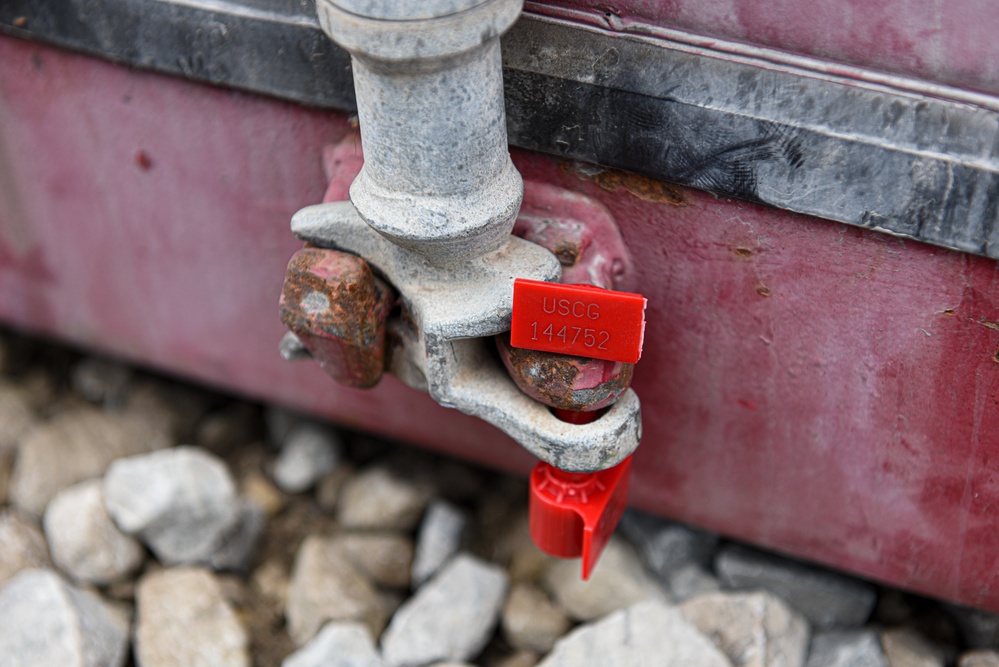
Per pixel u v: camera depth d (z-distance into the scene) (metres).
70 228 0.55
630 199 0.45
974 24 0.39
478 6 0.38
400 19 0.38
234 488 0.57
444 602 0.54
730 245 0.44
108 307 0.57
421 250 0.42
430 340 0.44
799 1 0.40
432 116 0.40
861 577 0.53
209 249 0.53
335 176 0.48
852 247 0.43
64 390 0.63
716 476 0.50
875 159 0.41
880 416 0.46
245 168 0.50
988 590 0.48
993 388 0.44
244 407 0.62
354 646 0.52
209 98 0.48
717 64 0.41
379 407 0.55
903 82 0.40
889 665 0.51
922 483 0.47
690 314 0.46
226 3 0.45
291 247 0.51
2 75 0.51
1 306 0.59
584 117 0.43
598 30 0.42
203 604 0.54
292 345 0.48
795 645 0.52
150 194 0.52
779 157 0.42
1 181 0.54
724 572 0.54
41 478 0.58
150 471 0.55
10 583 0.54
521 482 0.58
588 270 0.45
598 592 0.54
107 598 0.56
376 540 0.57
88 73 0.50
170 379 0.63
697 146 0.42
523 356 0.43
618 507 0.49
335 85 0.45
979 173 0.40
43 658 0.52
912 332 0.44
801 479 0.49
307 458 0.59
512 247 0.44
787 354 0.46
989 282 0.42
